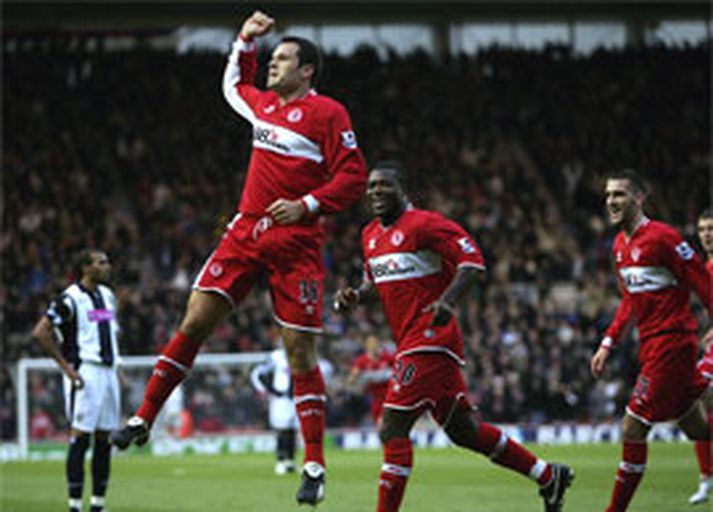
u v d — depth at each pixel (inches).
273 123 580.7
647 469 1298.0
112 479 1326.3
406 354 672.4
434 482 1190.3
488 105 3137.3
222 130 2955.2
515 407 2146.9
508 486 1139.3
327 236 2593.5
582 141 3053.6
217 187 2775.6
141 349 2170.3
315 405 588.7
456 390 679.7
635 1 3058.6
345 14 3056.1
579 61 3253.0
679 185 2952.8
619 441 2055.9
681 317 770.8
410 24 3262.8
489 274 2472.9
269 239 572.7
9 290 2319.1
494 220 2753.4
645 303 773.3
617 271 799.7
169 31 3216.0
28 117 2918.3
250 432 2069.4
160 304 2311.8
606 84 3201.3
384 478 675.4
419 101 3117.6
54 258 2460.6
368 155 2935.5
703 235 937.5
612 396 2113.7
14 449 1916.8
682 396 772.6
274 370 1411.2
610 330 823.7
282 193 573.9
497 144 3083.2
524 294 2470.5
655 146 3053.6
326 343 2164.1
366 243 697.6
